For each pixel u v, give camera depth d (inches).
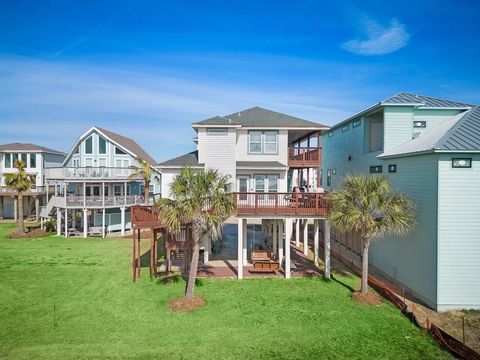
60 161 1720.0
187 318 437.4
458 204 475.2
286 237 616.7
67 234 1061.1
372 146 776.3
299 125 828.6
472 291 475.5
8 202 1524.4
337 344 374.0
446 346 361.7
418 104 649.6
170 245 649.6
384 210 495.8
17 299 503.8
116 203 1099.9
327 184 1103.0
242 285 571.8
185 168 510.3
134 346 365.1
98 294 525.0
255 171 818.2
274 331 403.2
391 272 616.4
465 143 478.6
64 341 374.6
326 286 570.3
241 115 931.3
